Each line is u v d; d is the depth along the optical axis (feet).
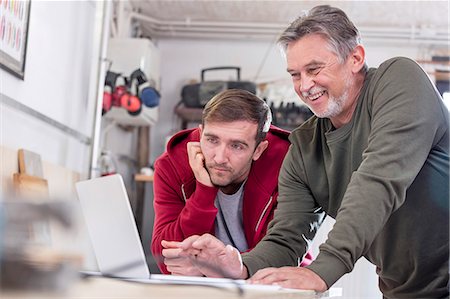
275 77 16.21
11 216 1.83
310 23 4.77
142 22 15.96
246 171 6.15
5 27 7.86
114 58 13.42
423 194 4.85
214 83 14.97
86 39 11.10
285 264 5.06
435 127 4.57
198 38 16.71
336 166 5.17
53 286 1.87
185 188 6.45
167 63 16.70
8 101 8.05
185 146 6.52
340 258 4.08
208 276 4.15
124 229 3.23
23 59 8.46
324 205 5.43
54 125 9.71
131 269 3.24
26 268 1.80
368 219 4.15
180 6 15.42
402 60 4.82
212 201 5.99
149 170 14.32
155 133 16.47
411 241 4.99
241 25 15.89
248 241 6.46
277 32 15.99
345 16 4.87
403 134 4.39
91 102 11.18
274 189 6.28
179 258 4.09
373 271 12.19
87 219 3.23
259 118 5.80
